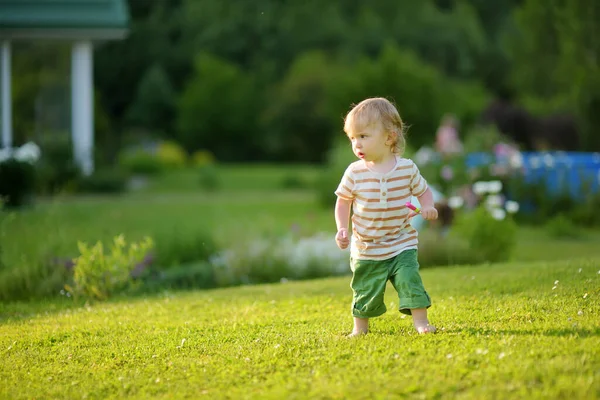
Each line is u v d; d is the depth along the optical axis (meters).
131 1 52.78
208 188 26.44
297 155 47.09
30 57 24.69
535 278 6.11
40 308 6.89
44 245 8.90
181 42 52.72
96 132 35.81
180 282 8.93
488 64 47.81
